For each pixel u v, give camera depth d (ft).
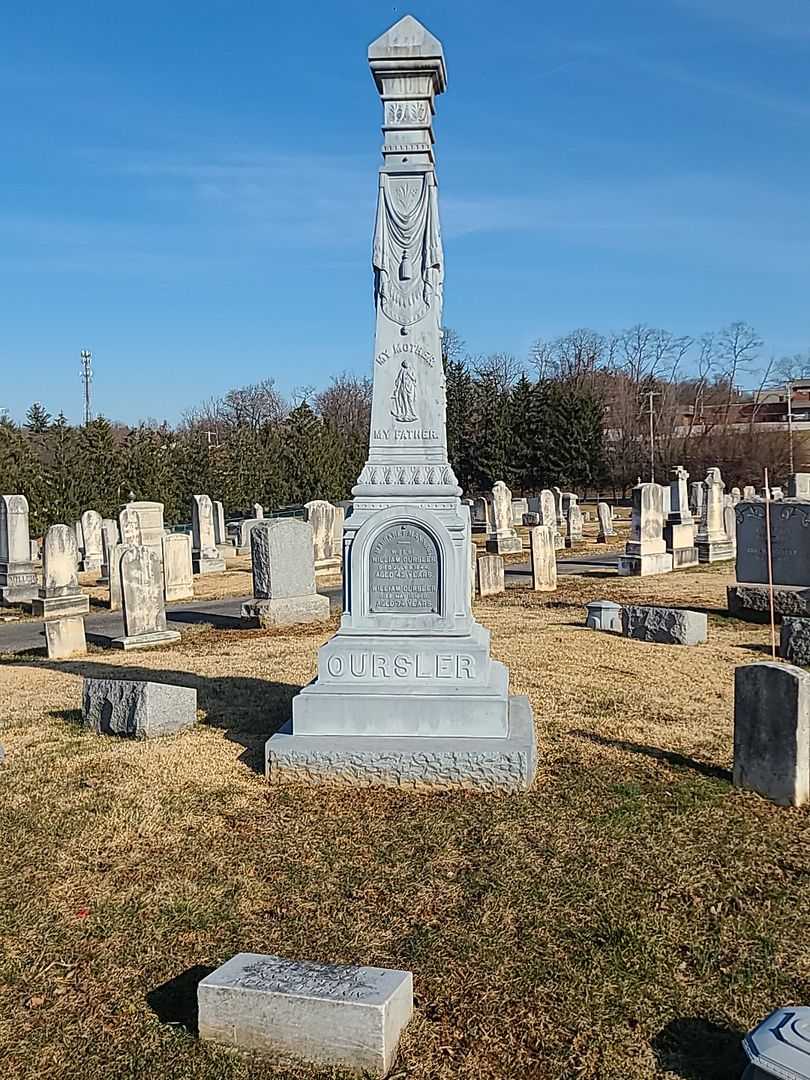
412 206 25.41
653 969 15.15
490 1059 12.95
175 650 46.60
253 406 316.81
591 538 117.80
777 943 15.97
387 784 23.04
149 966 15.52
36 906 17.49
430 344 25.44
